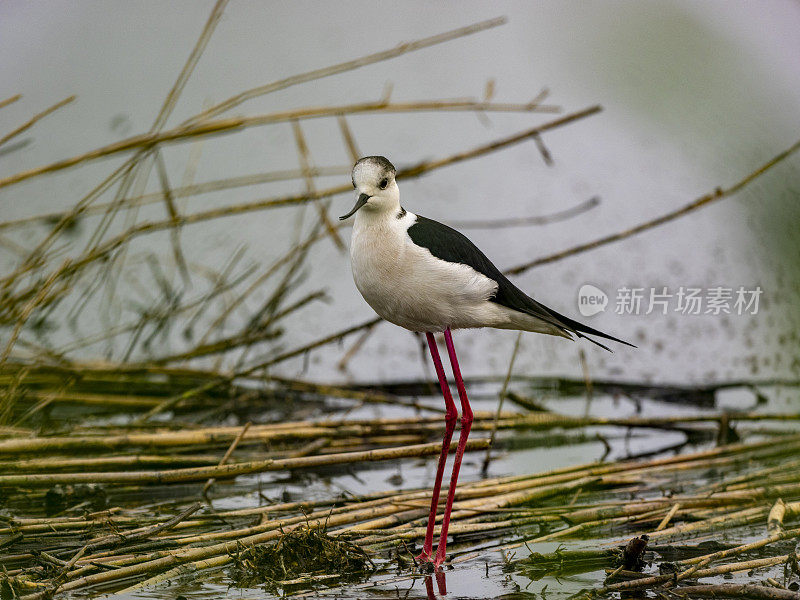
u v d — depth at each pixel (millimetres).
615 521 7230
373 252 6418
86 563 6172
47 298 9625
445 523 6516
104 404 9883
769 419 9602
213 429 8641
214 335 11633
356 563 6387
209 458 8117
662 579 5945
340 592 5977
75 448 7777
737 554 6445
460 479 8430
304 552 6367
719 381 10836
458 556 6602
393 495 7688
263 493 8078
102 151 9289
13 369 9742
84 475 7066
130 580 6066
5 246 12281
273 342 11727
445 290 6445
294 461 7438
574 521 7219
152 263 12781
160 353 11242
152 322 11562
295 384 10188
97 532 6781
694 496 7637
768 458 8773
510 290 6723
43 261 9305
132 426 8969
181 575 6137
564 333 7098
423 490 7809
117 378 10211
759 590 5664
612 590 5941
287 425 8859
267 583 6070
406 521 7141
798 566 6082
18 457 7949
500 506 7375
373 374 11234
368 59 9844
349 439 8969
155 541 6527
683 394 10656
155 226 10148
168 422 9289
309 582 6133
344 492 7957
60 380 9906
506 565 6430
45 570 6062
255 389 10617
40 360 9945
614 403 10531
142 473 7188
